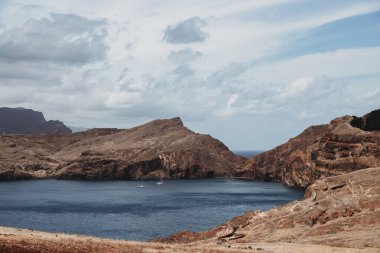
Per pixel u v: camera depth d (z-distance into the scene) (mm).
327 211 58844
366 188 60594
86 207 141750
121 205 146625
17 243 30703
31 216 120500
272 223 59000
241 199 162000
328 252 39750
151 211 129250
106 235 88938
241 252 38594
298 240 52156
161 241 61562
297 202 64688
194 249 39250
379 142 153000
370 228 51844
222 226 61469
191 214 121125
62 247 31922
